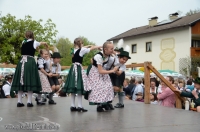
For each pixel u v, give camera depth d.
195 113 4.70
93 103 4.83
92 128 3.37
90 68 5.05
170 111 4.94
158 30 26.59
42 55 6.01
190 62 23.61
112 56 5.13
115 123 3.72
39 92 5.57
